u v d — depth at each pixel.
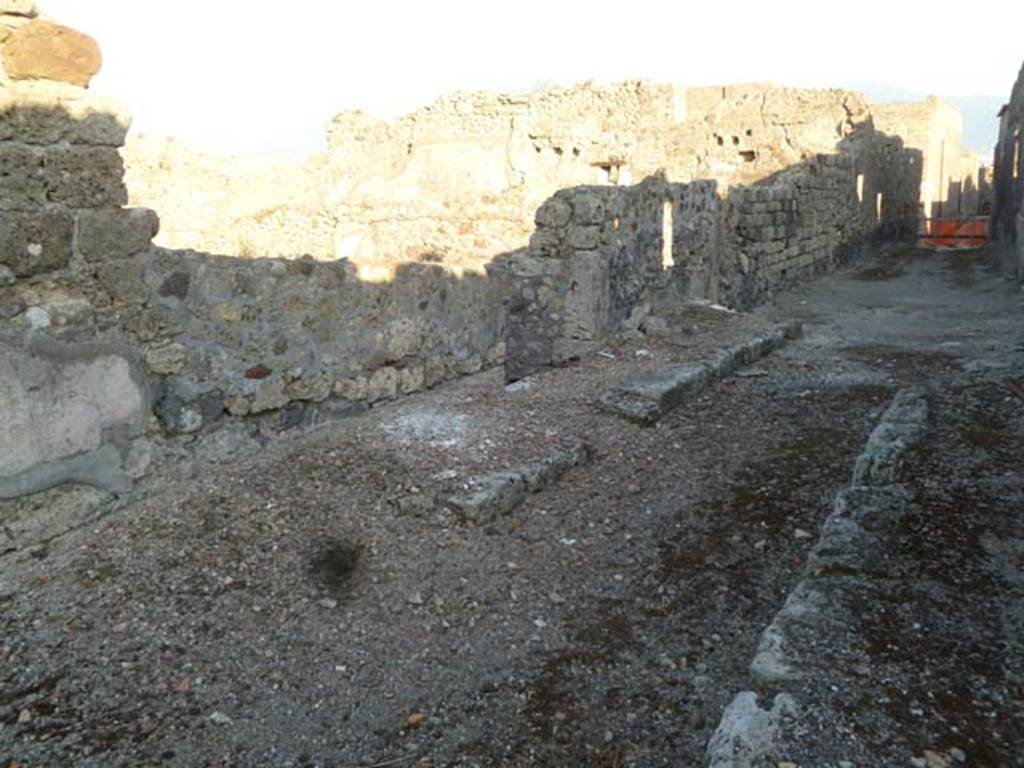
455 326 6.16
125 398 3.90
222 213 16.59
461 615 3.46
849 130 19.02
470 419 5.28
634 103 19.52
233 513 3.95
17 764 2.56
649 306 8.57
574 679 3.09
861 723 2.38
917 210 27.30
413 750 2.72
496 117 19.33
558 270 7.18
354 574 3.66
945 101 29.97
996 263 17.42
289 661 3.11
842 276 16.80
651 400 5.70
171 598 3.36
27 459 3.52
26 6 3.41
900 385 6.62
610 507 4.43
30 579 3.40
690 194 9.71
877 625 2.89
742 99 18.94
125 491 3.93
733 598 3.59
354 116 20.94
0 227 3.38
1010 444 4.72
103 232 3.76
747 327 8.44
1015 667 2.64
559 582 3.75
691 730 2.78
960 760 2.24
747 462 5.02
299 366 4.80
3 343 3.41
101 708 2.81
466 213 13.77
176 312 4.11
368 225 14.73
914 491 4.05
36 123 3.48
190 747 2.68
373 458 4.60
